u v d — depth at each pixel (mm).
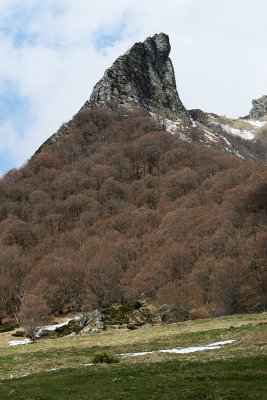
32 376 32250
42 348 50625
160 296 107750
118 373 30328
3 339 95938
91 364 36938
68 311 125625
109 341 52500
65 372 32656
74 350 45438
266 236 128750
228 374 27125
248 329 47656
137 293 122062
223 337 46500
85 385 27406
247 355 34094
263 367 28625
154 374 29531
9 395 26219
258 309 96750
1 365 39812
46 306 108312
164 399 23141
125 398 23828
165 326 61594
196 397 23062
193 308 103500
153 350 44188
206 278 109125
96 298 122562
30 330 94938
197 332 50469
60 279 132125
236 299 101000
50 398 24938
